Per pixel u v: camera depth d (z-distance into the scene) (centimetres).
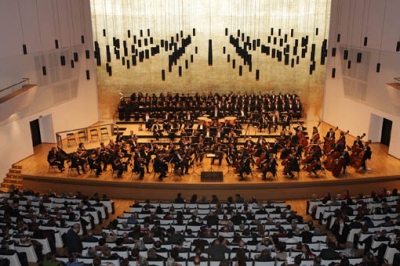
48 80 2352
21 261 1186
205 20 2914
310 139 2316
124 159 2211
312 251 1130
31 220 1372
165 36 2931
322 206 1593
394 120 2177
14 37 2048
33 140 2419
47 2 2289
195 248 1099
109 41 2902
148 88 2997
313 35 2875
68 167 2105
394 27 2103
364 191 1923
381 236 1233
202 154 2086
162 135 2397
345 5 2569
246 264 1039
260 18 2897
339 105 2709
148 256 1057
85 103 2756
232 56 2959
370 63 2344
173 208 1489
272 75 2972
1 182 2014
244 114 2583
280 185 1888
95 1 2833
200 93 3017
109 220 1634
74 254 1042
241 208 1562
